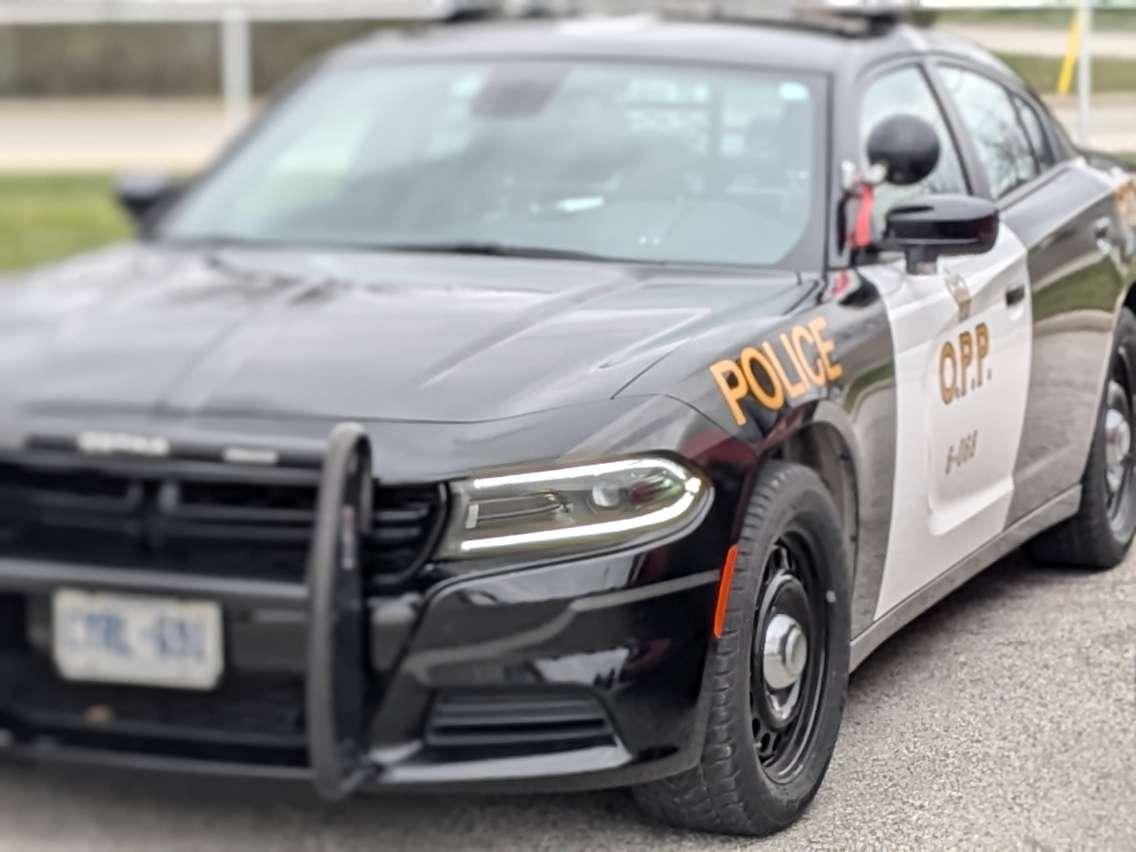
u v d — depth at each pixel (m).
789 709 4.13
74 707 3.59
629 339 4.04
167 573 3.53
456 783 3.56
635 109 5.11
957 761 4.49
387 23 18.28
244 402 3.71
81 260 4.94
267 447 3.55
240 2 16.33
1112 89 7.07
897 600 4.73
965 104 5.68
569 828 4.03
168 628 3.53
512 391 3.79
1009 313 5.26
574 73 5.27
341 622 3.47
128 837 3.87
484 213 4.90
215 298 4.30
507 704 3.63
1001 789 4.32
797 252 4.69
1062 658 5.27
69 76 20.67
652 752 3.70
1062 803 4.25
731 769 3.87
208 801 4.09
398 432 3.67
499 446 3.66
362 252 4.82
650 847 3.95
